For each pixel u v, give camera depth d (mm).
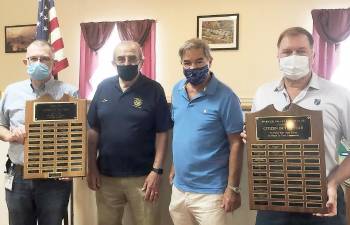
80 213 2227
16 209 1908
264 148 1460
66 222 2107
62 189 1912
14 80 7051
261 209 1469
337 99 1443
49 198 1885
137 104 1903
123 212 2057
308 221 1469
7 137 1828
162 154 1919
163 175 2072
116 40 6547
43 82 1955
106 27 6484
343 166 1420
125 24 6359
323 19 5488
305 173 1409
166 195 2078
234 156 1708
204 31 6074
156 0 6312
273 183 1450
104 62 6609
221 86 1766
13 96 1956
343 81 5555
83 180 2219
